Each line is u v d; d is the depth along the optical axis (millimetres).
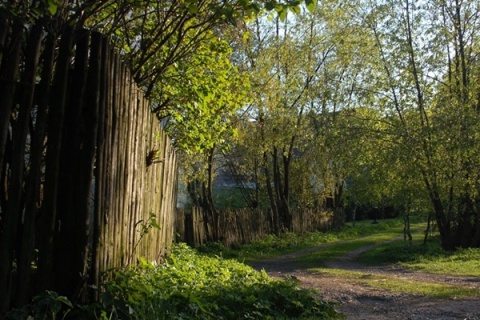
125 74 7641
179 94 11945
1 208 5641
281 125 31469
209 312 7160
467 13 26703
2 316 5480
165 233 12023
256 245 30562
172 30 10609
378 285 13828
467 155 25688
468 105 26000
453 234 27938
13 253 5664
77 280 6242
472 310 9945
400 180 26750
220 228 28453
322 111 30562
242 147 33531
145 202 9461
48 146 6117
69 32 6258
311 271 19406
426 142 25984
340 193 48094
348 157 27641
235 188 48031
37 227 6059
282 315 8234
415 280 16031
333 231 44438
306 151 39000
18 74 5809
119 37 10789
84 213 6328
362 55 28719
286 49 30906
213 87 12320
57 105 6152
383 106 27234
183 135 14164
